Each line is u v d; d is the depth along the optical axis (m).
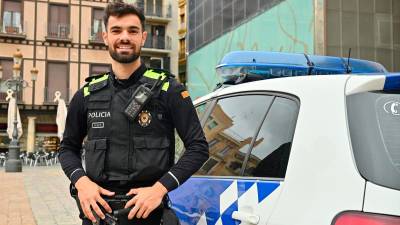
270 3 18.45
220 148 2.83
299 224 1.92
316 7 16.17
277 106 2.45
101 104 2.22
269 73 3.26
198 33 25.72
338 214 1.79
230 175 2.59
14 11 34.81
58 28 35.50
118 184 2.15
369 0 16.95
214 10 23.55
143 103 2.16
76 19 36.03
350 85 2.04
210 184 2.67
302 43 16.69
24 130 34.69
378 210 1.70
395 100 1.96
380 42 16.98
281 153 2.25
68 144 2.33
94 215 2.09
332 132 1.99
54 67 35.41
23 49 34.81
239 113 2.78
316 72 3.35
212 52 23.70
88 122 2.24
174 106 2.21
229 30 21.77
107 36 2.28
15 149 20.88
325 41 16.14
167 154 2.19
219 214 2.48
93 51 36.22
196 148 2.17
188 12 27.53
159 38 41.12
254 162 2.44
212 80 23.50
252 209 2.24
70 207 9.77
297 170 2.07
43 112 35.12
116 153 2.16
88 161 2.19
